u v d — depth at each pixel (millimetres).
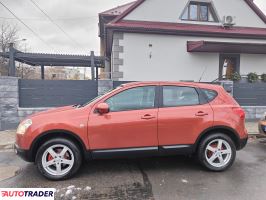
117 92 4750
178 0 12719
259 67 13719
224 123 4898
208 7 13367
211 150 4906
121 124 4566
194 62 12883
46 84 8898
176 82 5023
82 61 16562
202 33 12633
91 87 9164
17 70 31234
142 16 12430
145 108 4742
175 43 12617
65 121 4473
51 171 4480
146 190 4094
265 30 13664
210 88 5145
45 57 13922
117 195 3928
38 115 4637
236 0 13375
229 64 13469
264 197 3848
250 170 4988
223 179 4535
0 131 8414
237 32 12977
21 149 4469
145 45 12359
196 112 4844
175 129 4754
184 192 4023
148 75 12469
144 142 4676
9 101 8562
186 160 5562
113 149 4594
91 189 4133
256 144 7066
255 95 10273
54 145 4473
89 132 4504
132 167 5133
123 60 12242
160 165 5254
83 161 5234
